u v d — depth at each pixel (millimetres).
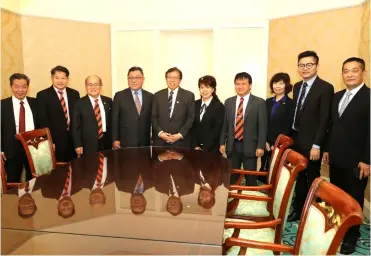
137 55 4406
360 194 2369
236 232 1773
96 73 4398
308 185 2797
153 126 3277
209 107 3242
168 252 1090
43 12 4113
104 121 3348
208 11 4195
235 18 4113
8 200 1560
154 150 2848
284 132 3092
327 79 3586
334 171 2520
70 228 1262
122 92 3312
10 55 3828
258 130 3109
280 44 3934
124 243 1146
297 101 2881
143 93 3338
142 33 4355
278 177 1918
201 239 1174
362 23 3213
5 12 3729
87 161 2404
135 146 3270
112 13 4371
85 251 1095
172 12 4281
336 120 2447
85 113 3240
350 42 3359
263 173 2414
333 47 3494
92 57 4352
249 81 3143
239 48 4148
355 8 3289
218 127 3221
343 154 2381
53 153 2709
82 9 4262
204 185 1806
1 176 2080
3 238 1188
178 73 3227
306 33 3691
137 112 3273
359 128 2299
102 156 2586
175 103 3232
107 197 1605
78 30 4254
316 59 2723
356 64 2285
